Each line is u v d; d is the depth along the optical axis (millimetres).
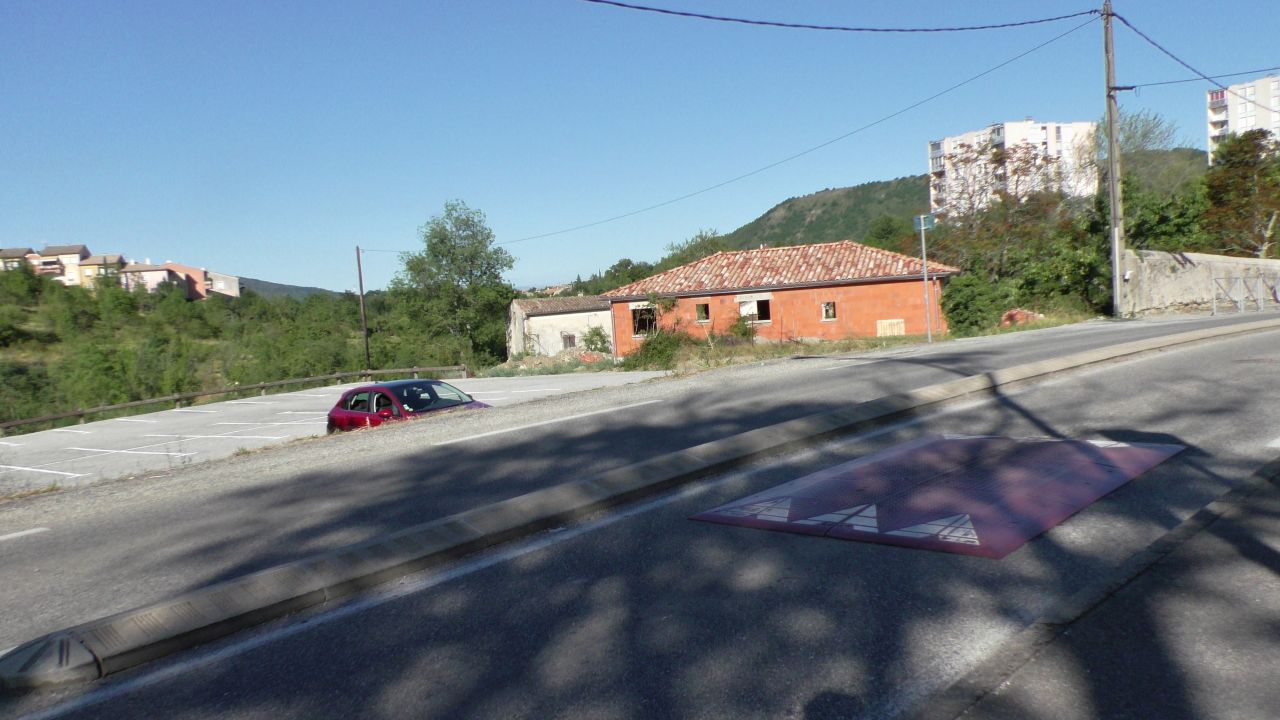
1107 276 34594
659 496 6676
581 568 5027
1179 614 3707
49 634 4176
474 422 11805
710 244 81875
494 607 4484
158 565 5809
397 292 69000
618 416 11359
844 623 3938
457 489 7516
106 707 3631
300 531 6445
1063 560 4559
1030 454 7160
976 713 3018
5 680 3832
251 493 8070
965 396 10680
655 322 39531
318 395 37375
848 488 6457
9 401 40469
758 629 3939
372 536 6125
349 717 3375
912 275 36406
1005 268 43000
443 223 68312
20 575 5816
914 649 3615
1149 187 46875
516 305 65062
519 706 3359
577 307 61969
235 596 4562
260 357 51938
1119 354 13672
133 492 8633
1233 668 3211
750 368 17875
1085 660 3355
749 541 5312
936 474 6707
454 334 68312
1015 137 115375
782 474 7191
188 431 27281
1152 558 4379
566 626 4152
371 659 3924
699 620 4102
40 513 7906
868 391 12266
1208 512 5086
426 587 4879
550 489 6469
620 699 3357
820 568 4711
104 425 32594
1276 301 36688
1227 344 14797
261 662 3988
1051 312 34594
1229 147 44812
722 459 7457
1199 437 7402
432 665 3809
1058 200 43438
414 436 10891
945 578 4414
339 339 58438
